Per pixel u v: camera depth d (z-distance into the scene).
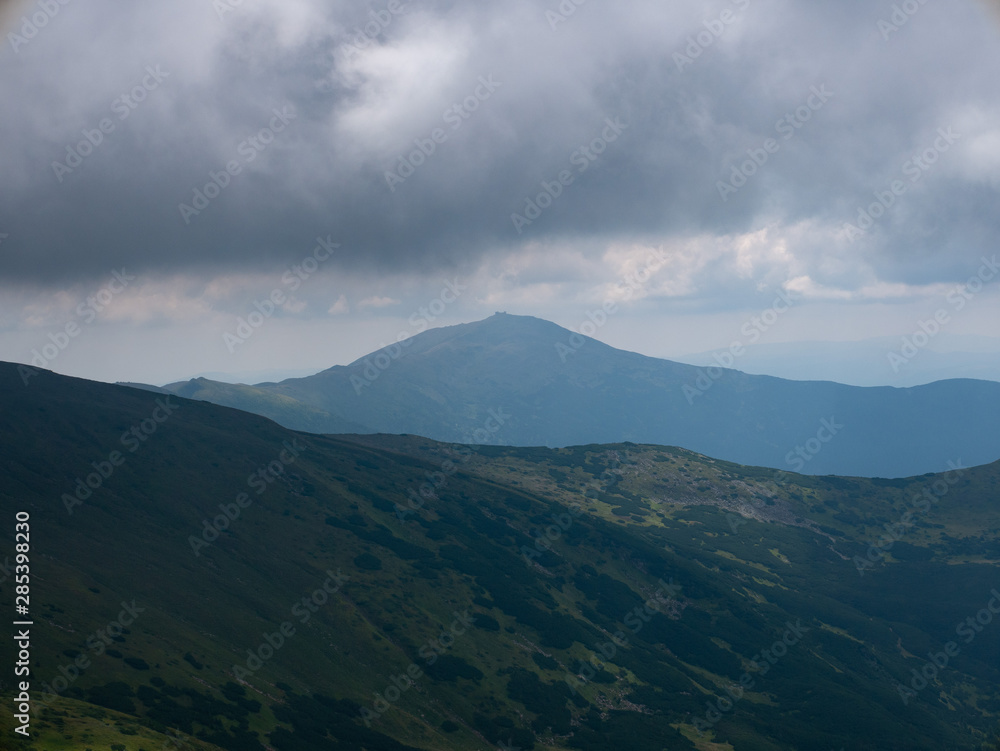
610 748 93.81
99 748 51.09
